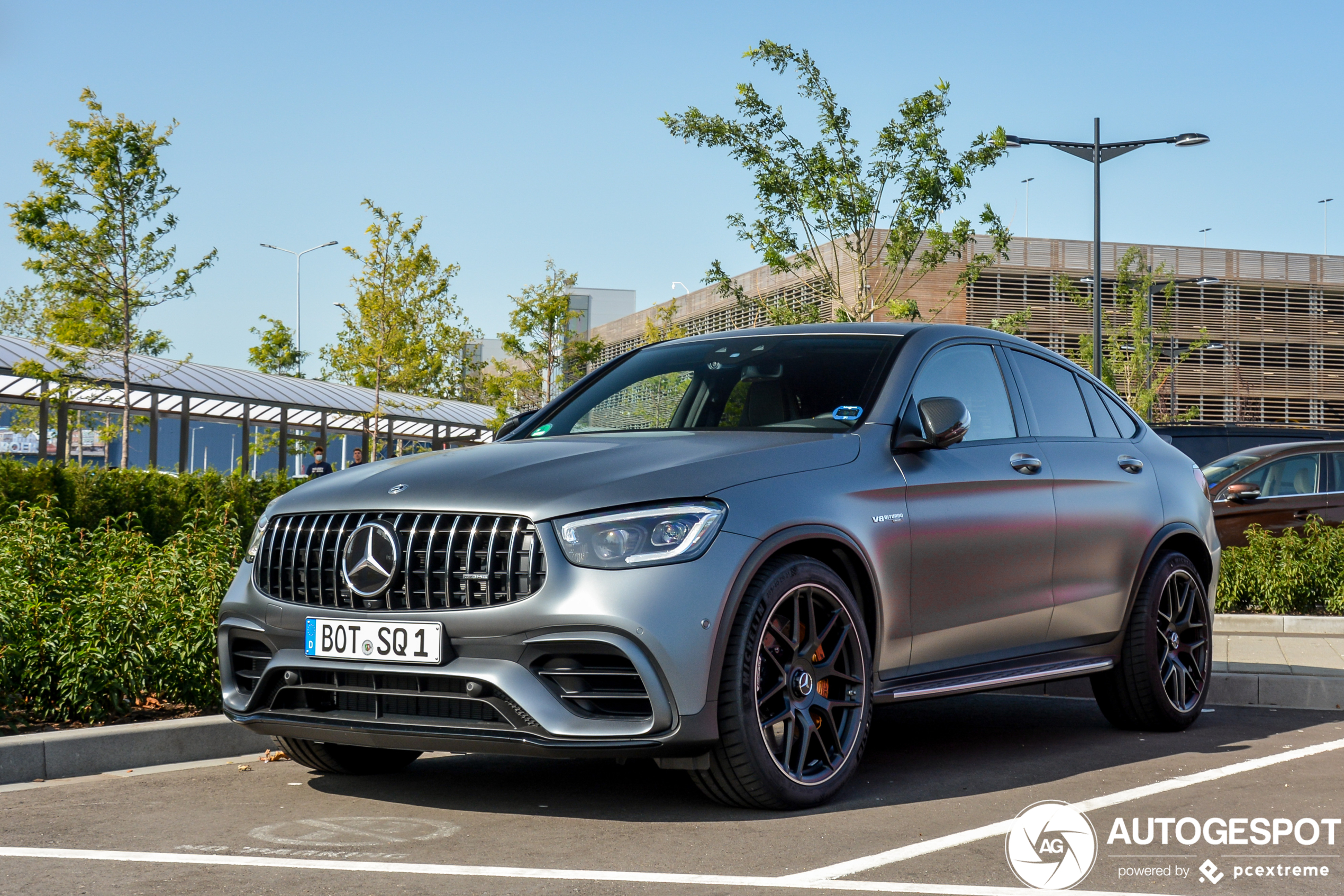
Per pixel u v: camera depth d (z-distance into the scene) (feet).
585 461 13.32
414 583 12.71
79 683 17.19
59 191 80.64
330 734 13.12
